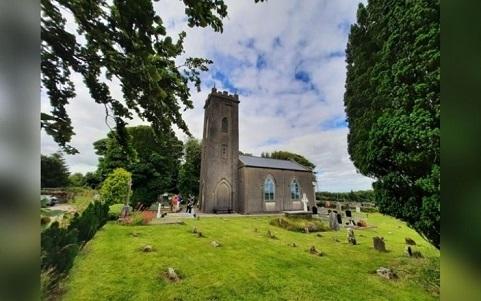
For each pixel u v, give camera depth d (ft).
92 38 8.18
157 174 80.18
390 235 44.09
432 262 25.45
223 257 26.45
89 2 7.32
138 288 17.78
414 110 16.11
